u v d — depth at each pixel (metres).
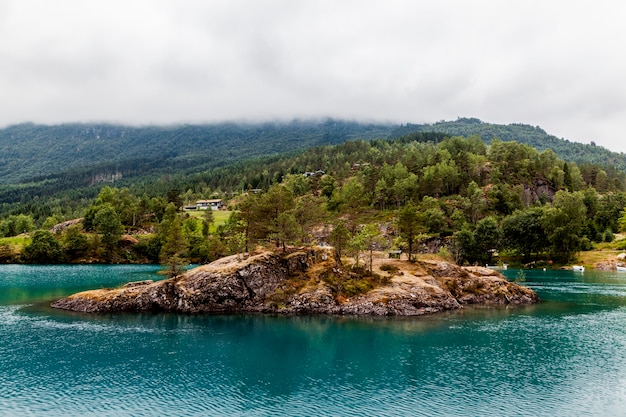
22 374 53.31
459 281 107.44
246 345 65.94
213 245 169.50
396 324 80.19
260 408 44.62
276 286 94.25
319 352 62.69
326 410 44.16
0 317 83.44
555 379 52.59
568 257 182.50
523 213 189.62
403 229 116.44
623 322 83.19
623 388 49.97
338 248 105.00
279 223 104.00
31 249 191.75
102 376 52.91
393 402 46.00
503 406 45.19
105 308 89.69
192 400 46.38
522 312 92.69
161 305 90.44
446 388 49.75
